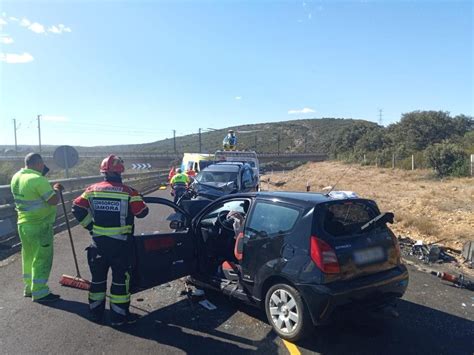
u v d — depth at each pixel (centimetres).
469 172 2753
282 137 15438
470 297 597
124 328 471
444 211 1398
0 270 696
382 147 6116
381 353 421
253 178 1466
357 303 438
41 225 545
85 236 996
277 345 436
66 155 1402
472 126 6072
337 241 439
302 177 3706
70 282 610
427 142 5675
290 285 445
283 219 471
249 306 543
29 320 489
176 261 539
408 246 877
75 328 469
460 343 448
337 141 8712
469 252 792
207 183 1303
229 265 539
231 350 423
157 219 1238
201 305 544
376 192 2081
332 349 429
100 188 480
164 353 414
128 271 486
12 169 1683
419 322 503
